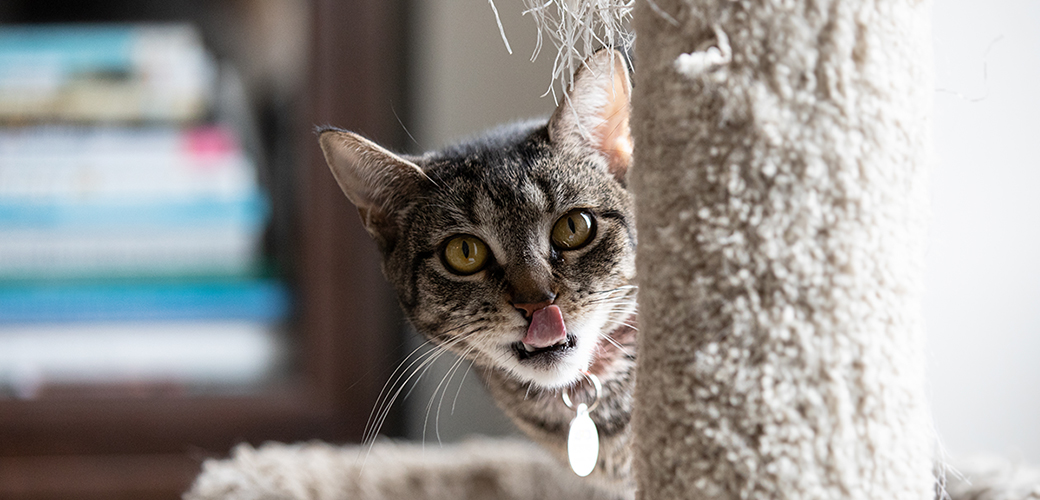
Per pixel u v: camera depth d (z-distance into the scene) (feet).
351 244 2.92
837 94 1.68
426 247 2.15
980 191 2.36
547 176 2.10
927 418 1.74
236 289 3.23
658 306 1.73
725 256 1.70
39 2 3.04
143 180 3.14
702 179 1.70
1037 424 2.39
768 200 1.69
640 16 1.75
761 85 1.68
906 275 1.71
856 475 1.70
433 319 2.17
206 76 3.11
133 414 2.94
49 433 2.94
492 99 2.90
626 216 2.11
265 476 2.38
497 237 2.10
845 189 1.69
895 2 1.69
